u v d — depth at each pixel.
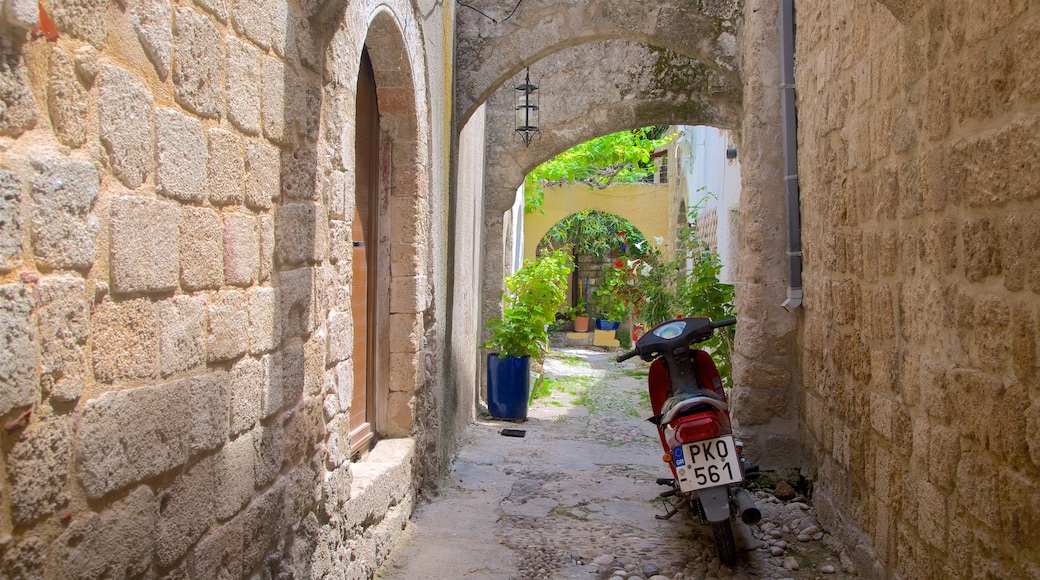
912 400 3.10
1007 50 2.28
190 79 2.02
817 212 4.72
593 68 8.21
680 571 3.99
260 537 2.51
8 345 1.37
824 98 4.49
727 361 6.98
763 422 5.60
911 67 3.05
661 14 6.08
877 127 3.50
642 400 10.08
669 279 13.98
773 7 5.67
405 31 4.23
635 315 16.53
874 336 3.59
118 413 1.73
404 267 4.72
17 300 1.39
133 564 1.80
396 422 4.76
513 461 6.36
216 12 2.15
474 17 6.10
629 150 11.41
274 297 2.59
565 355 15.83
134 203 1.77
